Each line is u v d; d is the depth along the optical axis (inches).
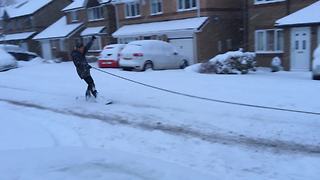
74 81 707.4
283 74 773.9
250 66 797.2
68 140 323.6
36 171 227.6
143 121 376.2
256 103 427.5
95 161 247.6
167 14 1252.5
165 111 413.7
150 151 289.3
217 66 783.7
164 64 933.8
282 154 271.9
